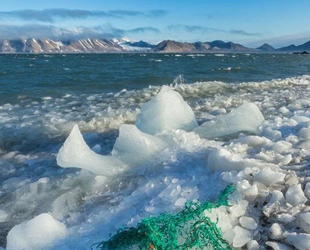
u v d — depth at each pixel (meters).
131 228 2.63
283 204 3.03
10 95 11.86
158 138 4.85
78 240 3.03
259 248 2.70
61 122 7.57
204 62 43.19
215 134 5.57
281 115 7.29
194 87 12.75
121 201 3.64
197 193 3.35
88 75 20.61
